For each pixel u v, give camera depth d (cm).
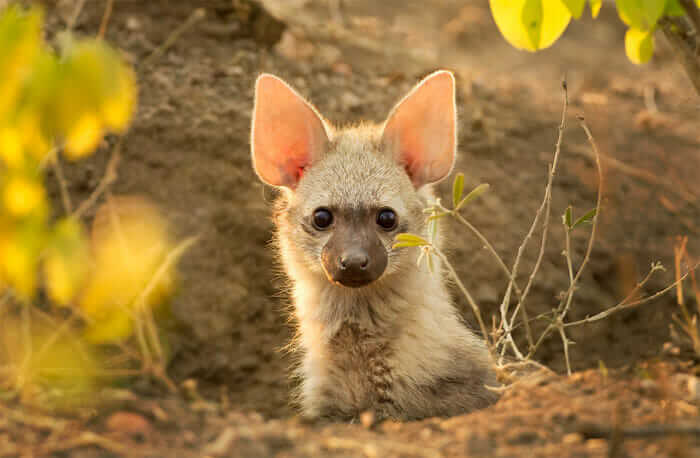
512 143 1527
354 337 955
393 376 940
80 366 750
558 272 1364
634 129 1609
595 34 2308
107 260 704
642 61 902
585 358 1295
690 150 1556
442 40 2055
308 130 998
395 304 943
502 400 726
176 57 1485
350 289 951
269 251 1313
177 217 1280
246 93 1449
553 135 1562
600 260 1386
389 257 938
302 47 1634
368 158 985
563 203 1446
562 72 1984
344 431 662
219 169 1342
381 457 586
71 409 651
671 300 1303
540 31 852
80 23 1472
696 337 794
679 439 552
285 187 1032
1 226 588
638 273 1359
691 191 1476
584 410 662
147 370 765
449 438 628
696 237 1409
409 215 967
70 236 614
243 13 1573
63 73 525
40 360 721
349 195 948
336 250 915
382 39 1812
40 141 563
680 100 1691
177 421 638
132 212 1243
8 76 526
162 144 1344
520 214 1413
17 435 598
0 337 885
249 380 1227
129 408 652
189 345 1205
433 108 988
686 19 834
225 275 1279
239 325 1262
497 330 858
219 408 680
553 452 588
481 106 1596
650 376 724
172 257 776
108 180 761
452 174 1421
